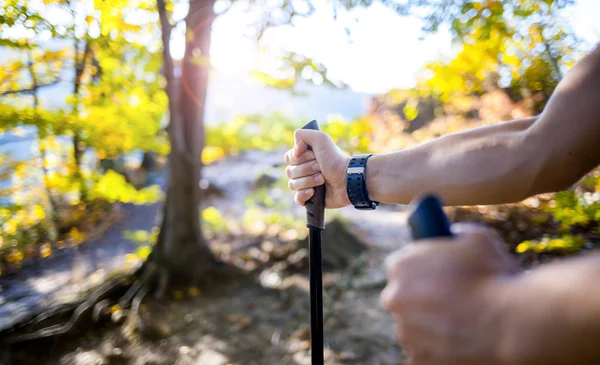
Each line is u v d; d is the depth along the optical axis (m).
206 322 3.79
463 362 0.34
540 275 0.33
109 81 3.79
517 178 0.77
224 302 4.14
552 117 0.73
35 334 3.37
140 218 6.50
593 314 0.29
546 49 2.96
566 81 0.73
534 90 3.44
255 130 13.02
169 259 4.36
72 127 3.60
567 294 0.31
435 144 0.90
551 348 0.30
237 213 7.21
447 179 0.85
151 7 3.32
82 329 3.55
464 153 0.83
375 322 3.84
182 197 4.41
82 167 5.07
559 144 0.72
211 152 11.08
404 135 7.39
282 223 6.45
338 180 1.09
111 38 3.19
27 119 3.35
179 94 4.28
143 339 3.52
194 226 4.48
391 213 7.52
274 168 9.92
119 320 3.70
